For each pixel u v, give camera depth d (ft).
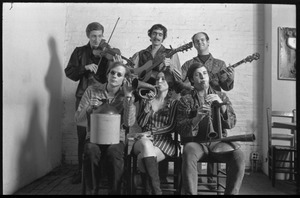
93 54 11.10
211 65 11.27
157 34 11.28
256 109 11.46
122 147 7.77
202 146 7.98
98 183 7.54
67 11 11.51
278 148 9.60
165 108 8.74
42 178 10.05
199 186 9.61
